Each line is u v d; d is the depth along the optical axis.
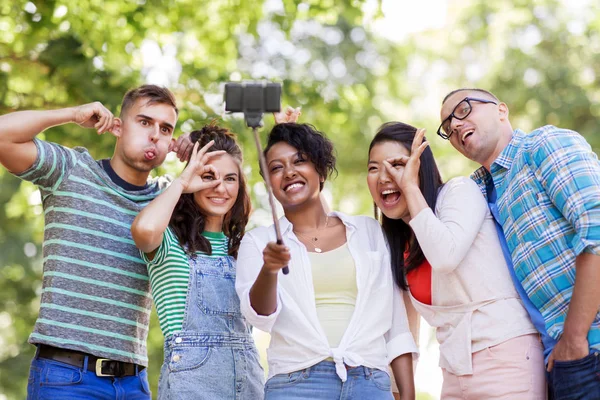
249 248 4.25
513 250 4.23
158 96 4.65
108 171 4.63
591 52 14.05
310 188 4.30
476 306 4.20
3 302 11.88
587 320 3.95
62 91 8.70
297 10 9.26
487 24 14.76
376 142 4.46
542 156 4.18
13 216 10.79
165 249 4.36
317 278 4.14
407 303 4.55
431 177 4.43
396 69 13.50
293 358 4.04
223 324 4.32
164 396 4.20
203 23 9.41
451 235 4.13
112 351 4.36
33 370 4.33
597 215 3.98
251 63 11.80
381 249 4.31
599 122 13.50
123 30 8.77
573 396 3.98
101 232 4.45
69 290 4.36
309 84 9.77
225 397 4.24
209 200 4.50
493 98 4.54
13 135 4.38
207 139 4.71
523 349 4.13
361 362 4.04
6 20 8.46
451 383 4.27
